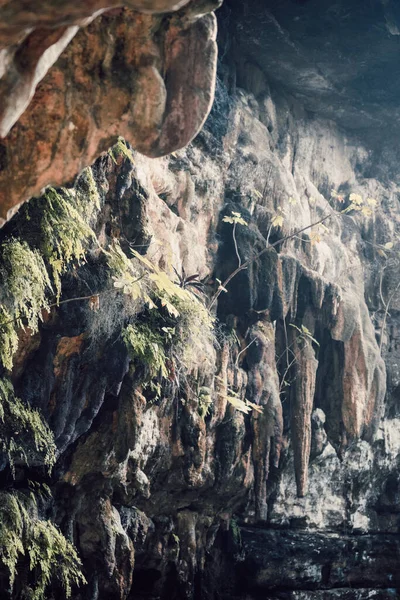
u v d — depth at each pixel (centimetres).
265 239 1181
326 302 1201
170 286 725
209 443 1095
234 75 1245
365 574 1348
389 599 1348
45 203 661
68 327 764
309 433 1192
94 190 705
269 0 1182
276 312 1143
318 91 1386
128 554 973
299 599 1266
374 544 1366
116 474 962
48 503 869
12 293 643
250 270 1119
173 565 1116
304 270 1184
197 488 1100
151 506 1079
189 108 342
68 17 263
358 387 1240
